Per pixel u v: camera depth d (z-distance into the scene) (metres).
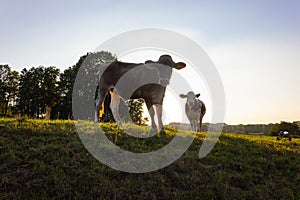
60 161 3.32
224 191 3.18
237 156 4.09
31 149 3.53
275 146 4.93
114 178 3.19
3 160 3.29
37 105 18.23
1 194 2.79
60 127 4.52
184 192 3.09
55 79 18.98
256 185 3.45
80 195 2.86
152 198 2.93
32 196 2.81
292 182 3.66
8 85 21.97
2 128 4.14
